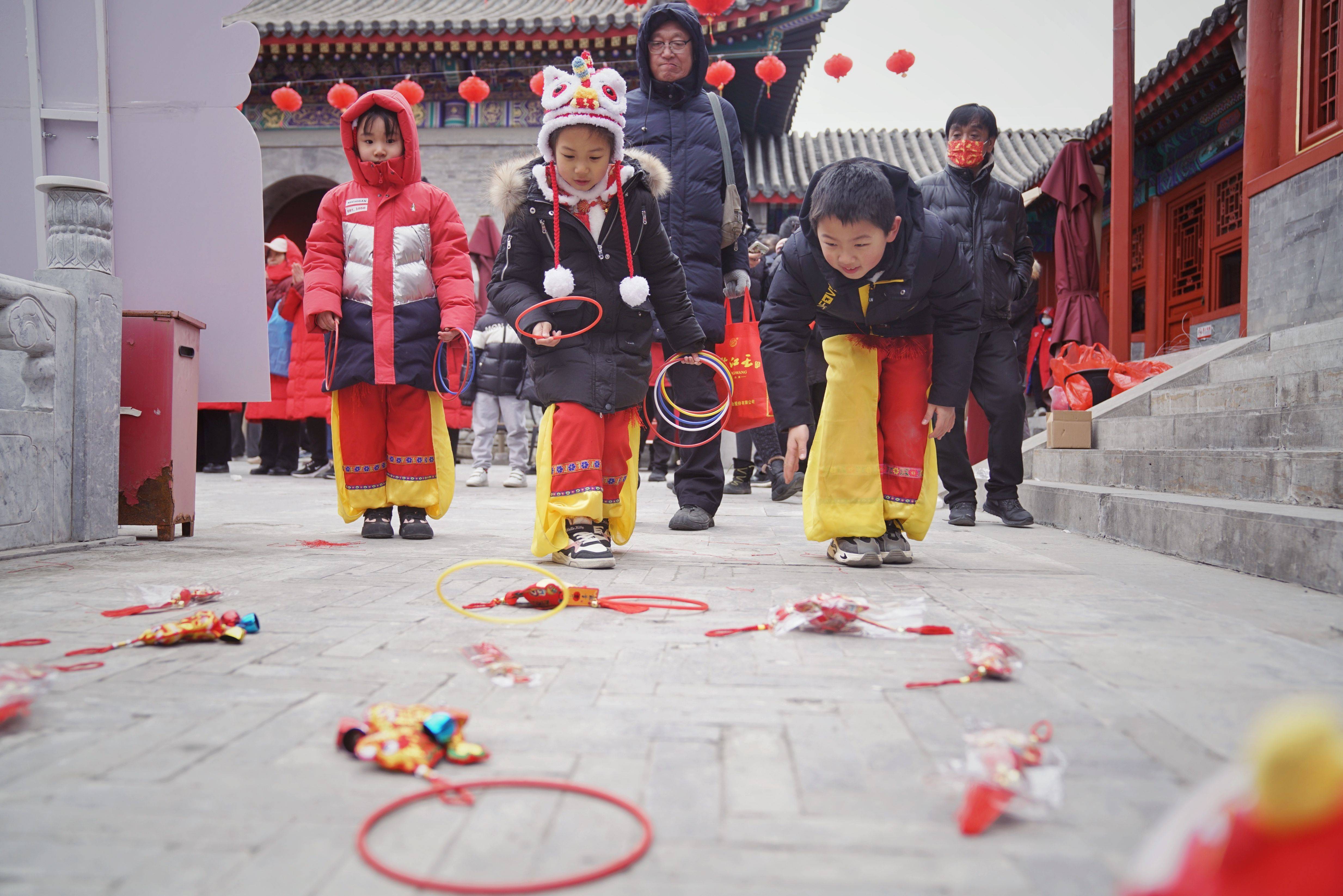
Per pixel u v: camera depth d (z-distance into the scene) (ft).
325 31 41.68
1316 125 19.71
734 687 5.46
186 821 3.59
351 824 3.58
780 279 10.45
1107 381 24.17
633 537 13.21
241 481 26.45
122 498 12.51
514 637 6.70
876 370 10.28
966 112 15.67
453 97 45.55
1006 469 16.21
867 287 9.37
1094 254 34.30
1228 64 30.66
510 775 4.09
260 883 3.12
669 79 13.73
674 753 4.37
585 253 10.11
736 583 9.16
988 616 7.61
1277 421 13.67
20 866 3.22
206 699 5.14
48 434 11.16
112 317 11.94
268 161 45.93
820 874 3.21
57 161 14.98
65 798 3.80
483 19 43.75
